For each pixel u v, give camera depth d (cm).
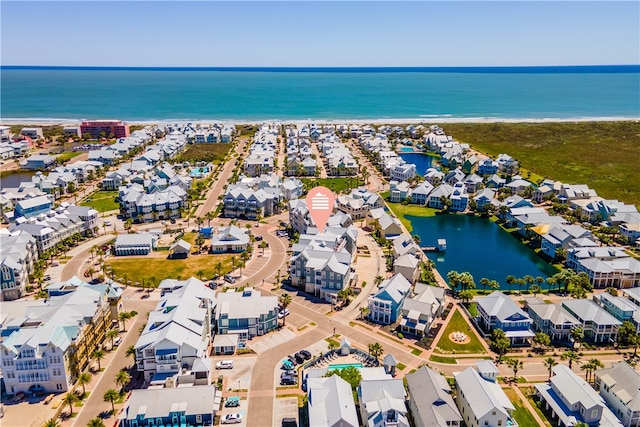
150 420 11031
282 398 12100
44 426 10494
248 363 13550
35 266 18862
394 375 12900
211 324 15100
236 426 11112
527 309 16012
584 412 10994
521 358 13875
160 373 12619
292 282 18312
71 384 12512
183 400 11288
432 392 11144
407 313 15412
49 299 14612
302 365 13362
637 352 14200
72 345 12544
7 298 16950
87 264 19925
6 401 11944
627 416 11250
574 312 15350
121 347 14338
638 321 14950
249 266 19938
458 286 18475
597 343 14688
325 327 15462
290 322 15750
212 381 12719
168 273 19112
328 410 10744
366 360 13675
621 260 18912
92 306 13788
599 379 12338
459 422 10669
